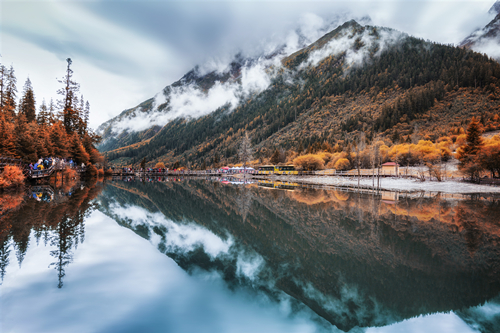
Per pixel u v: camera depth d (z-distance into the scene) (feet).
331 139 461.37
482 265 30.68
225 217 57.62
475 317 20.58
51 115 204.64
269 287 24.52
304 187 139.44
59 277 23.58
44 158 123.44
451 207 70.85
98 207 61.21
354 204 76.54
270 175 258.57
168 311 19.13
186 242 38.11
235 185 155.43
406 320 19.43
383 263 31.22
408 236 42.70
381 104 577.02
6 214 47.80
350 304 22.12
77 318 17.44
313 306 21.24
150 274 25.45
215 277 26.02
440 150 212.23
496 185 123.34
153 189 123.24
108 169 272.31
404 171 207.51
